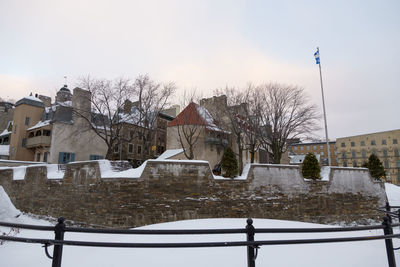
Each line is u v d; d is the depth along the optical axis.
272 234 9.45
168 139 36.16
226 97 30.16
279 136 26.02
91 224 13.95
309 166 17.23
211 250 7.21
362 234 12.02
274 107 26.33
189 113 33.94
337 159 74.81
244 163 36.88
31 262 6.82
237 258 6.55
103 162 14.77
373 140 70.31
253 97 27.48
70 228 3.16
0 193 16.70
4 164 28.12
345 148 74.06
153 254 6.95
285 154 50.16
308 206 15.94
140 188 13.43
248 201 14.55
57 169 18.09
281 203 15.26
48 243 3.07
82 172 15.29
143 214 13.15
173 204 13.45
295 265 6.05
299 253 7.01
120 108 28.39
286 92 26.78
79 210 14.77
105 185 13.88
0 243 9.15
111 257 6.82
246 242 3.17
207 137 33.72
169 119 47.06
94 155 35.94
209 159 33.97
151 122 30.80
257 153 42.00
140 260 6.50
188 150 33.72
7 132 44.94
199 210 13.63
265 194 15.03
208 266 6.01
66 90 41.44
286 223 12.57
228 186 14.41
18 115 38.28
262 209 14.73
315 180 16.62
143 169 13.71
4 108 50.22
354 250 7.55
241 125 27.97
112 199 13.52
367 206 18.06
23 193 19.48
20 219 16.48
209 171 14.27
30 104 38.72
